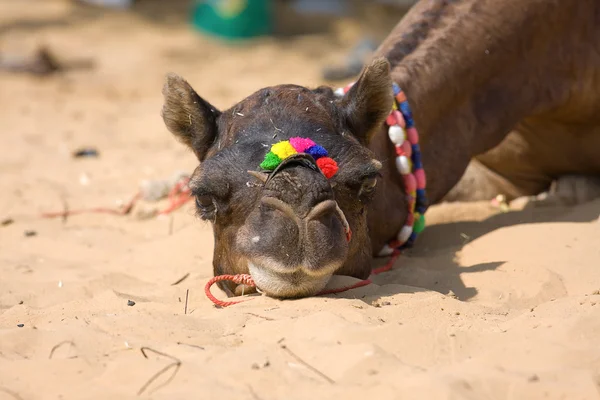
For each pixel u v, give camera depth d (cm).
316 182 891
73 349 847
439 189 1248
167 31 3928
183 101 1048
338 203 953
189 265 1233
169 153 2048
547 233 1203
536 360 800
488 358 806
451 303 954
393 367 780
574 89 1315
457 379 740
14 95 2838
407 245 1220
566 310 932
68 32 3825
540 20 1279
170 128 1071
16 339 875
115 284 1150
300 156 905
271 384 763
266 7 3906
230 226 957
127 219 1535
